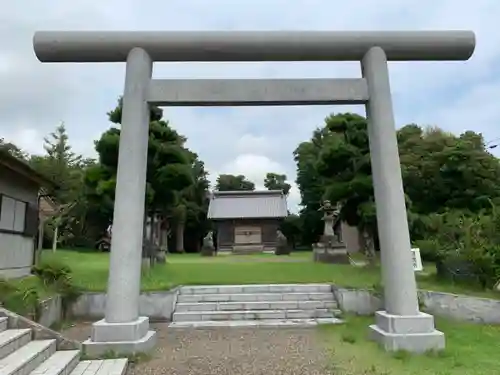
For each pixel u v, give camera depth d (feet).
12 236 35.76
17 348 15.35
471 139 68.49
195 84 21.95
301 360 18.11
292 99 22.13
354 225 45.34
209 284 34.06
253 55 22.45
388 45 22.58
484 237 31.53
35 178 37.45
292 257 75.77
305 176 120.57
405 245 20.21
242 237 109.91
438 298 28.45
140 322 19.45
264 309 29.94
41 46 21.48
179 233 113.91
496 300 25.89
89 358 17.71
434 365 16.81
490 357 18.06
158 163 38.32
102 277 35.09
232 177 172.24
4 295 20.83
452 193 59.21
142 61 21.65
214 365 17.46
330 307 30.25
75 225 94.17
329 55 22.76
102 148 36.27
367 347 19.95
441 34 22.77
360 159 40.45
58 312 26.84
